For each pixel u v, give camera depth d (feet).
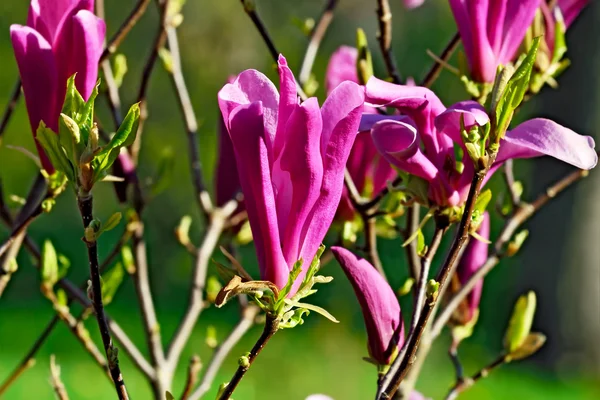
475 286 3.97
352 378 13.56
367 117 3.35
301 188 3.12
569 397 14.25
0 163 15.94
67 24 3.35
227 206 4.25
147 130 14.58
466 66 3.66
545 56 3.87
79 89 3.36
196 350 13.17
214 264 3.17
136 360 4.10
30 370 11.91
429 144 3.36
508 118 3.18
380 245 11.39
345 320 14.89
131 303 15.67
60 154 3.15
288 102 3.11
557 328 15.96
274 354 13.64
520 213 4.06
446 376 12.90
